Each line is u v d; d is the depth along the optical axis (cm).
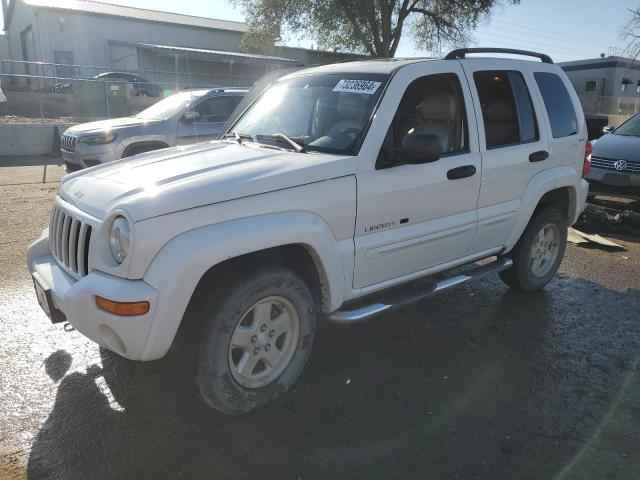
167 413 320
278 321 321
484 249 444
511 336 433
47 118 2088
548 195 502
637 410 335
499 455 291
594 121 1097
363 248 347
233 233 285
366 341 418
